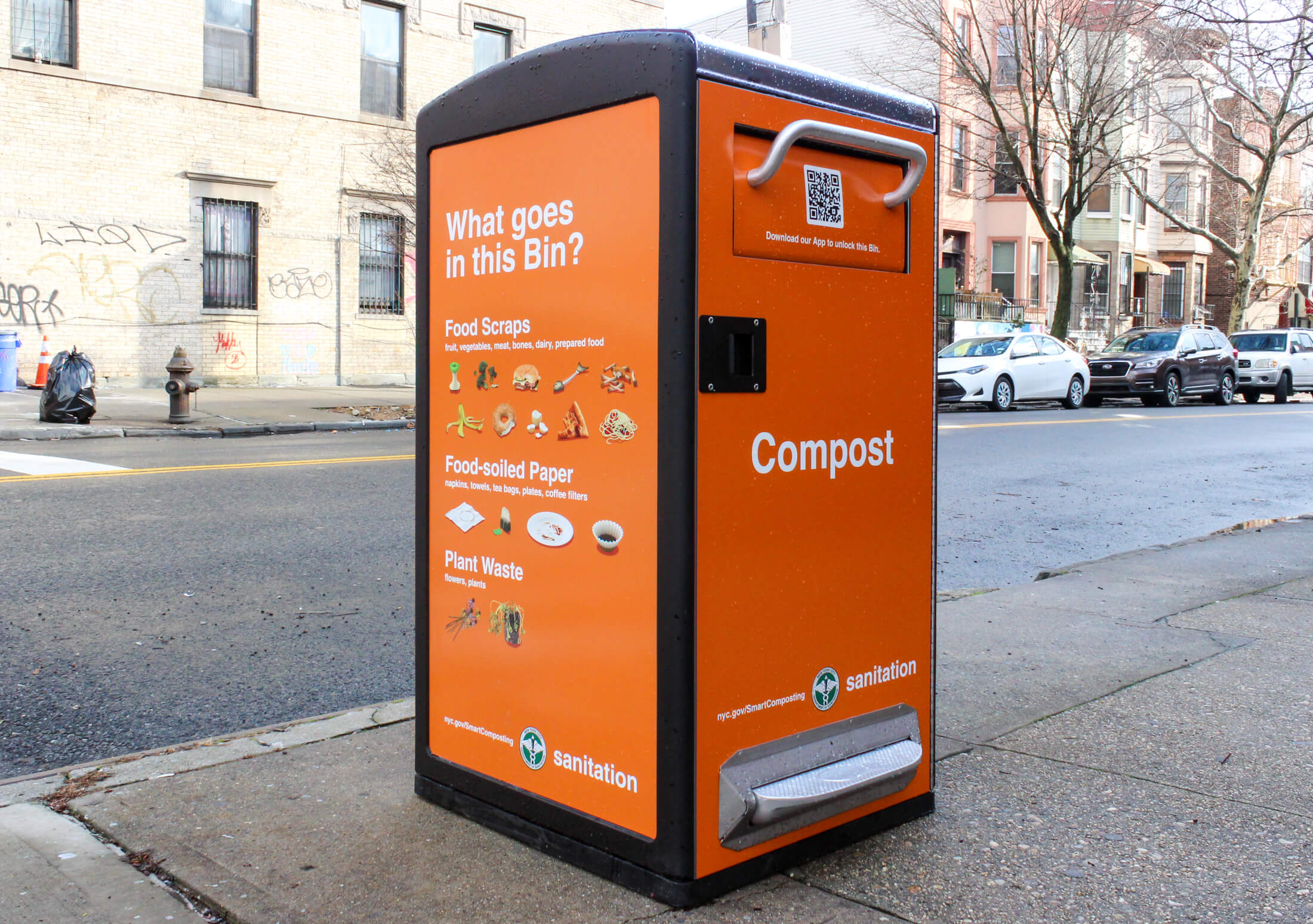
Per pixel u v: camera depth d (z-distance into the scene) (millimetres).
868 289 3152
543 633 3105
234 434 14727
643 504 2822
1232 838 3312
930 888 2977
